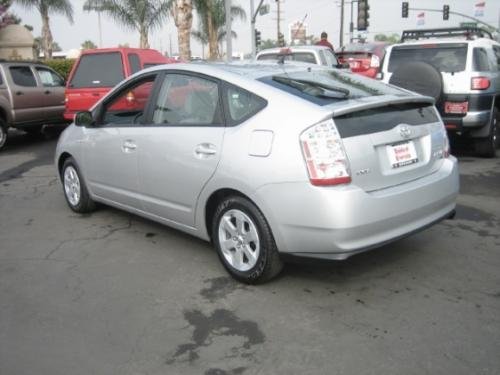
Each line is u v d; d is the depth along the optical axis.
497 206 6.18
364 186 3.77
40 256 5.00
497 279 4.25
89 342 3.50
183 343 3.46
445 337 3.42
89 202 6.16
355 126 3.79
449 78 8.31
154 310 3.90
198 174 4.36
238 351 3.35
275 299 3.99
